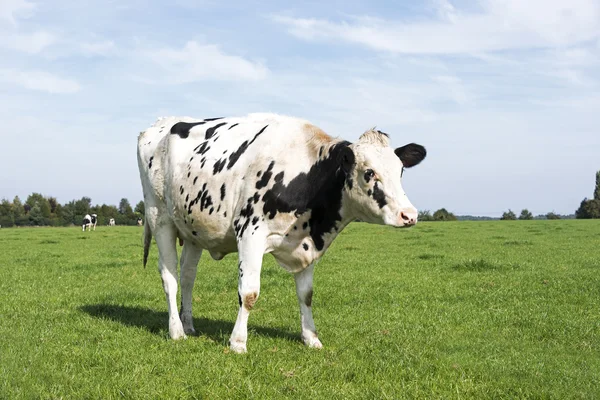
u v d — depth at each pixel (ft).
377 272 47.44
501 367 20.24
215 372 18.70
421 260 56.54
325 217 21.04
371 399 16.63
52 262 59.00
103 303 33.81
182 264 26.27
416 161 20.24
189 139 25.25
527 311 30.81
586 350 23.03
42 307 32.07
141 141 27.78
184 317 25.85
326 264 53.57
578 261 54.75
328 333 25.14
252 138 22.86
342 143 20.45
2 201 336.49
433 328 26.73
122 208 372.38
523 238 89.04
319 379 18.29
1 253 71.92
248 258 21.12
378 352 21.70
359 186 19.60
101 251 74.28
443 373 19.26
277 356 20.70
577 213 273.95
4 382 17.58
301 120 22.71
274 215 20.99
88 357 20.85
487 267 49.34
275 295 36.01
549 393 17.39
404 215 18.81
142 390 17.04
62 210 342.64
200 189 23.25
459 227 128.16
